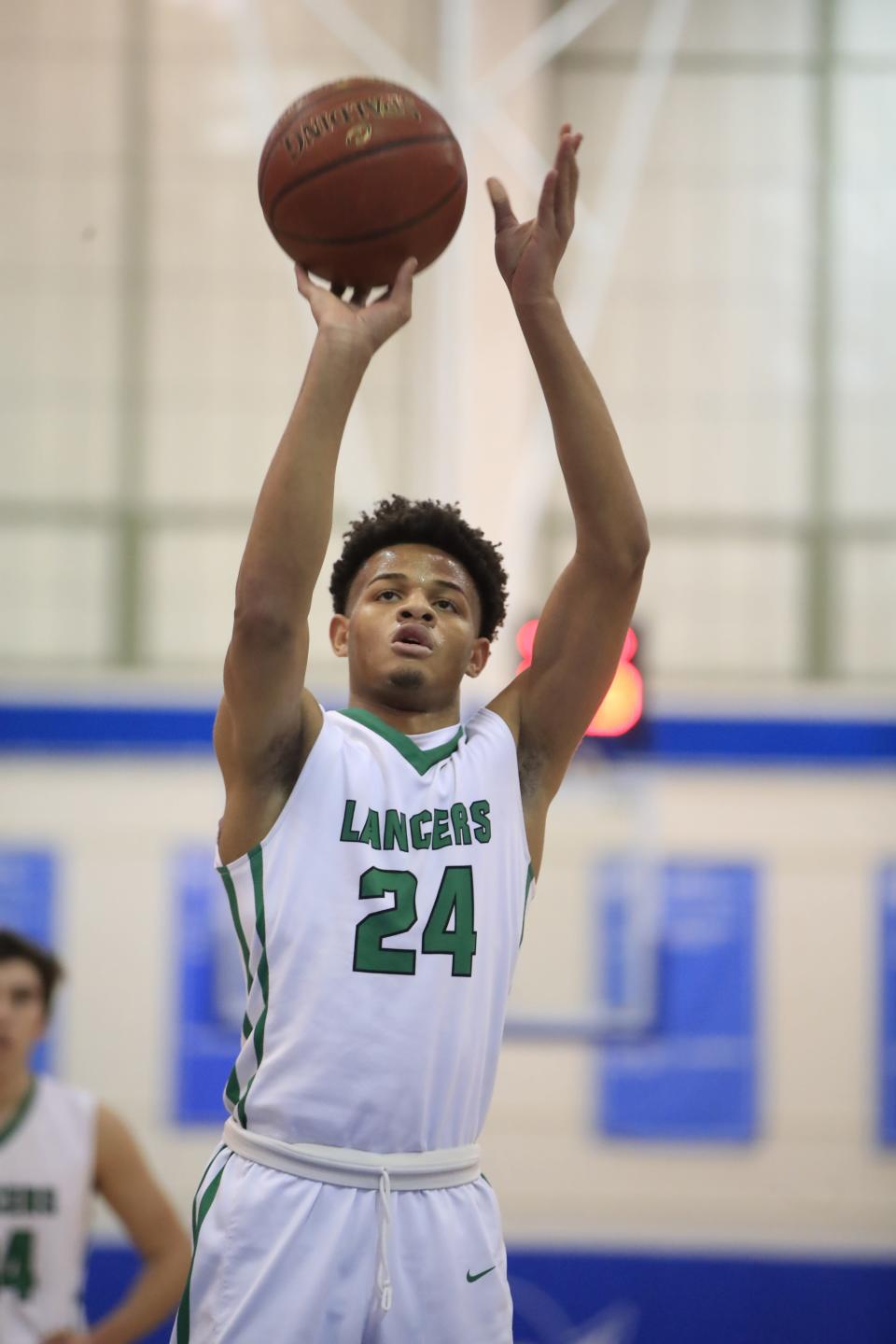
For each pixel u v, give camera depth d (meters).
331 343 3.64
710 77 11.78
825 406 11.62
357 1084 3.47
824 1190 10.48
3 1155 5.93
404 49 11.59
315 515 3.54
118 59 11.77
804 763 10.83
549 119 11.65
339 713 3.84
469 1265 3.53
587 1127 10.52
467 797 3.73
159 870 10.81
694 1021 10.60
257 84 11.73
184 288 11.74
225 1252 3.46
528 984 10.47
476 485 11.20
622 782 10.48
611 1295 10.20
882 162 11.75
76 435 11.71
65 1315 5.88
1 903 10.81
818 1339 10.10
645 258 11.70
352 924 3.54
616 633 3.93
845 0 11.82
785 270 11.70
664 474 11.63
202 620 11.65
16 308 11.74
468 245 11.29
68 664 11.61
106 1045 10.63
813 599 11.56
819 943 10.68
